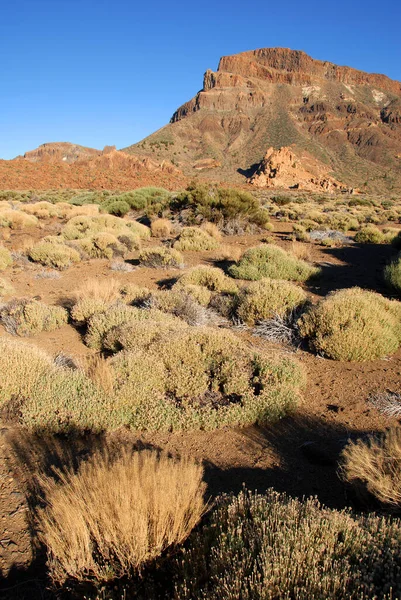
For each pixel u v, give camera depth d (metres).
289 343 7.43
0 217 22.98
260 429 4.64
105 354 6.80
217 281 10.58
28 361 5.23
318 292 11.07
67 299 10.18
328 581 2.12
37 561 2.86
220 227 22.06
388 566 2.27
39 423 4.41
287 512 2.76
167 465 3.27
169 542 2.71
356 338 6.62
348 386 5.72
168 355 5.67
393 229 22.61
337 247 18.38
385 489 3.17
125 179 60.84
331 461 4.01
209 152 191.62
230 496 3.18
